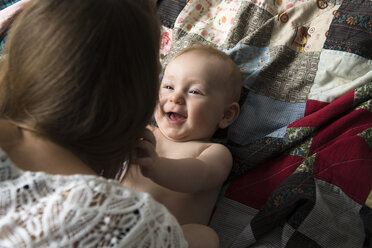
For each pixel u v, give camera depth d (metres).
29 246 0.37
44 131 0.44
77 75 0.41
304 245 0.85
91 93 0.43
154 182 0.86
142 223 0.42
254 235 0.89
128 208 0.42
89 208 0.39
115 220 0.40
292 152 0.98
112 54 0.42
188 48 1.08
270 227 0.88
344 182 0.88
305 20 1.17
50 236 0.38
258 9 1.22
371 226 0.84
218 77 1.03
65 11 0.42
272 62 1.12
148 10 0.49
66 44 0.41
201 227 0.80
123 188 0.44
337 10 1.13
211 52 1.07
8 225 0.38
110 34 0.42
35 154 0.44
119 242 0.40
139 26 0.45
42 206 0.39
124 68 0.44
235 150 1.05
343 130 0.96
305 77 1.09
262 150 1.01
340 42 1.08
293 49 1.15
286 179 0.92
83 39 0.41
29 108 0.44
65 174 0.43
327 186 0.89
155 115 1.03
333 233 0.85
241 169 1.03
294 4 1.21
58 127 0.43
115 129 0.47
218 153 0.95
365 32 1.07
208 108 1.01
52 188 0.40
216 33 1.26
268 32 1.19
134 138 0.53
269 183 0.97
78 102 0.42
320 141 0.96
